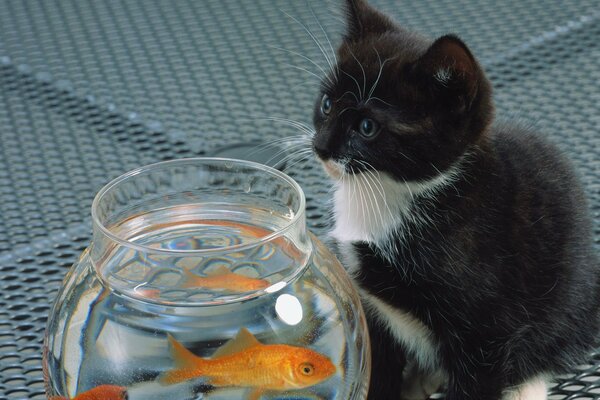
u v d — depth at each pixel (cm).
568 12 149
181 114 132
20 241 114
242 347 84
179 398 84
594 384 104
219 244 88
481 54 138
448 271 104
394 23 116
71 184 121
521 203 107
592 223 113
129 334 84
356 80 110
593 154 123
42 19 154
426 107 107
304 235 87
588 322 112
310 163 123
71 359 85
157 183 88
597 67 136
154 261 83
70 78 139
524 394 108
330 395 87
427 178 107
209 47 146
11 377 101
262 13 155
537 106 130
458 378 108
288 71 140
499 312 105
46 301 108
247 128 129
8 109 133
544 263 107
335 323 87
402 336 112
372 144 109
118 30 151
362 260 108
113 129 129
